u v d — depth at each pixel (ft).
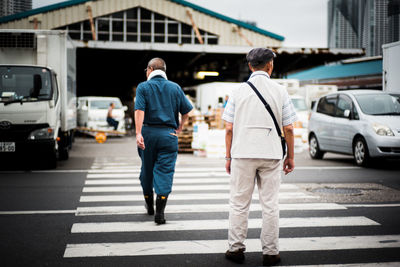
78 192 23.04
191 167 34.73
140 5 103.55
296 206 19.60
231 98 12.14
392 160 39.27
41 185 25.32
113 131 74.79
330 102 40.01
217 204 20.10
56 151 32.71
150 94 15.99
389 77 40.16
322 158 41.55
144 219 17.15
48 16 98.84
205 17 108.06
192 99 87.76
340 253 12.95
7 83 31.19
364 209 19.02
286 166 12.42
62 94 35.37
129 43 81.61
